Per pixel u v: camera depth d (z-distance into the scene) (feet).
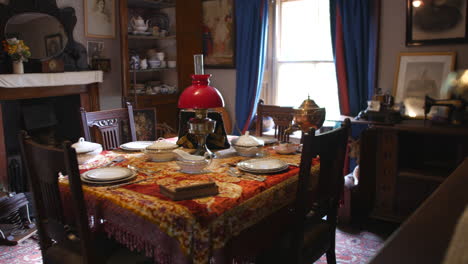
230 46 13.94
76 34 12.69
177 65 14.79
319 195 5.51
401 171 9.19
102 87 13.78
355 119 9.95
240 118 13.79
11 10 10.82
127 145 7.62
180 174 5.76
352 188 9.46
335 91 12.80
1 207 8.38
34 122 12.26
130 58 13.89
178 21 14.43
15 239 8.64
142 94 13.94
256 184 5.24
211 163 6.34
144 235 4.66
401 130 8.88
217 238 4.43
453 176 1.69
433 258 0.89
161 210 4.42
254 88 13.30
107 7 13.57
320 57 12.92
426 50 9.96
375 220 9.82
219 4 13.94
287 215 5.81
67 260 5.08
